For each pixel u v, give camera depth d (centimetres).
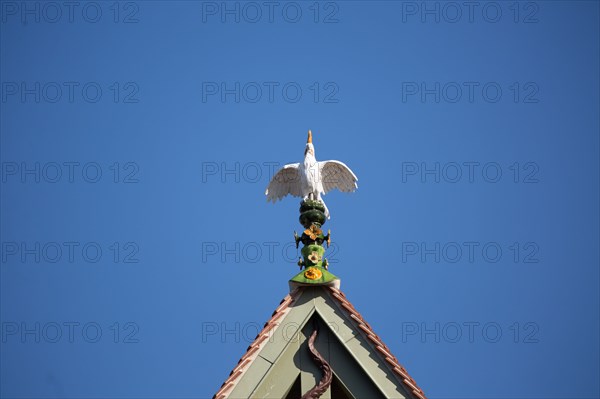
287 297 3897
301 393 3716
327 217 4203
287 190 4375
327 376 3709
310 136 4456
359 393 3716
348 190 4391
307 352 3791
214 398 3688
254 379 3728
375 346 3775
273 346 3788
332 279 3888
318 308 3862
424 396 3675
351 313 3841
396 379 3719
